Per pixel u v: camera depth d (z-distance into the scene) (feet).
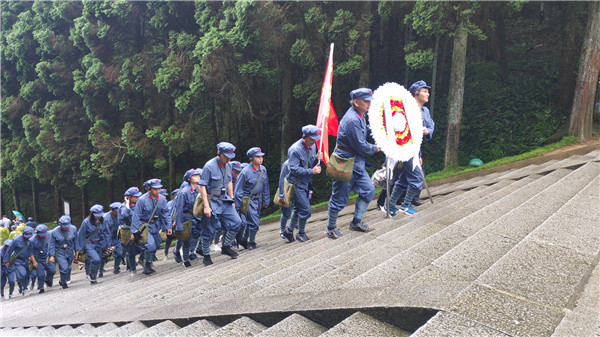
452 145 45.47
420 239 14.56
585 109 38.50
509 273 8.68
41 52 72.54
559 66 50.65
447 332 6.57
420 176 20.94
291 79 62.54
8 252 36.81
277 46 51.16
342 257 13.97
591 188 16.72
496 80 58.54
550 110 49.70
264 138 76.43
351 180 19.01
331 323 8.63
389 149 18.60
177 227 28.60
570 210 13.47
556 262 9.25
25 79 79.82
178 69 53.52
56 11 66.90
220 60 52.80
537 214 13.96
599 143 36.11
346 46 51.03
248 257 23.97
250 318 10.02
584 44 38.70
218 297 13.08
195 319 11.38
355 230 19.72
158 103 63.26
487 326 6.69
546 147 38.24
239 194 28.07
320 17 48.85
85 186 83.76
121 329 12.98
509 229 12.39
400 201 24.88
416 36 67.21
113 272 41.96
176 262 35.60
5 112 81.20
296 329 8.54
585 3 52.13
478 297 7.62
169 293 17.60
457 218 16.97
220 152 23.86
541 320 6.84
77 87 64.08
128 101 63.46
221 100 62.85
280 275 14.02
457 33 43.04
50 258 35.45
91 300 24.13
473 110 55.67
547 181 21.90
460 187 30.76
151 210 29.68
